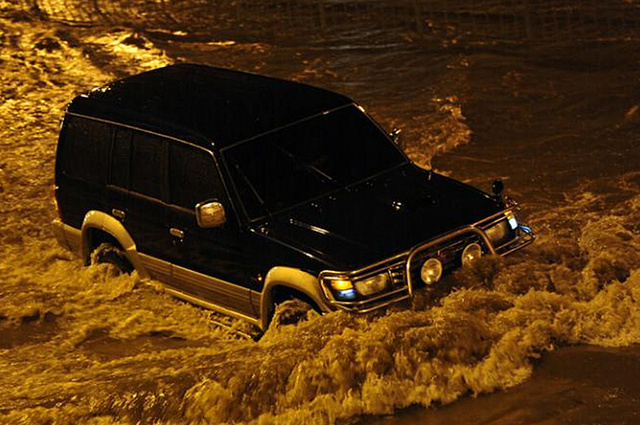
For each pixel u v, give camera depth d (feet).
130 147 58.54
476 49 105.70
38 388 48.42
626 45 103.09
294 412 42.86
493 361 44.19
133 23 129.18
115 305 59.62
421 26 116.26
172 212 55.83
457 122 85.10
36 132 92.99
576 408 40.73
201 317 57.11
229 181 52.75
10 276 65.67
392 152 56.49
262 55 111.14
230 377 44.52
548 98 89.45
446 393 43.04
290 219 51.06
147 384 45.68
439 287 48.57
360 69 103.09
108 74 108.47
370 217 50.26
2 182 82.17
